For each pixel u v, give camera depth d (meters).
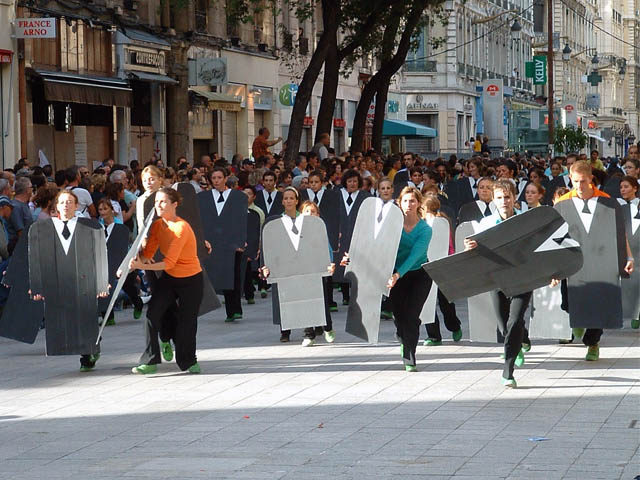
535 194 17.59
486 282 13.66
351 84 63.28
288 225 17.48
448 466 9.92
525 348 16.44
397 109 72.38
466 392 13.45
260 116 52.53
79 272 15.28
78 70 37.00
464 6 82.56
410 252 14.95
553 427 11.47
